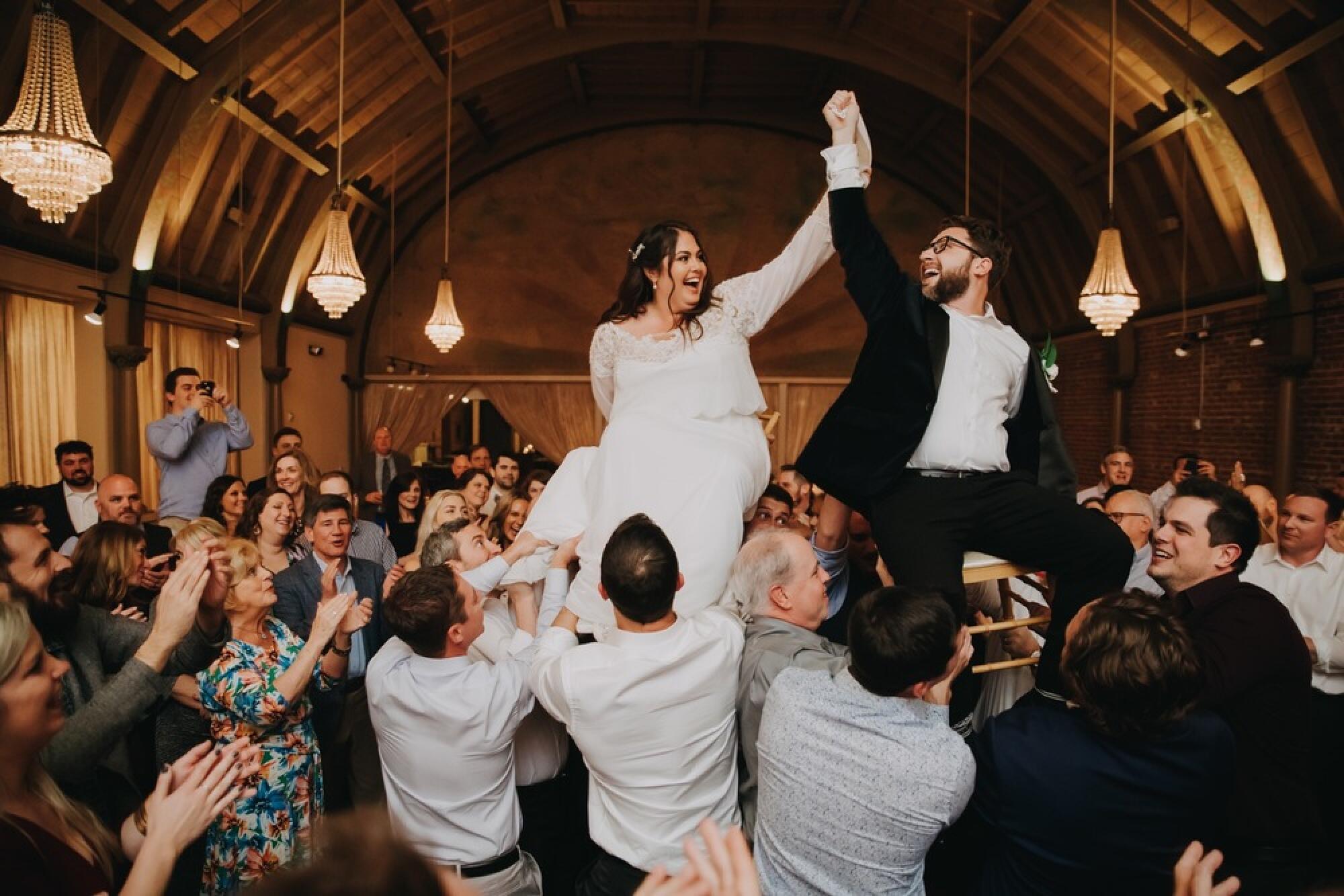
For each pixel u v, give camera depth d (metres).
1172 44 6.93
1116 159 8.84
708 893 0.81
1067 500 1.72
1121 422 10.25
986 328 1.82
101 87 6.31
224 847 2.17
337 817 0.55
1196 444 8.77
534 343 12.59
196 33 6.75
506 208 12.62
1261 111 6.84
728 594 1.90
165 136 6.98
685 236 1.93
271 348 10.08
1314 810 1.83
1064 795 1.46
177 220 7.70
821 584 1.83
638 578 1.62
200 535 2.97
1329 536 2.94
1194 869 1.31
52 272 6.44
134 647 2.33
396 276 12.68
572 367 12.57
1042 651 1.78
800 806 1.48
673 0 9.43
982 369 1.76
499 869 1.97
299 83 8.22
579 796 2.49
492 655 2.21
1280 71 6.35
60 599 2.14
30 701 1.28
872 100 11.43
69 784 1.77
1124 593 1.56
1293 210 6.94
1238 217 7.80
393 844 0.53
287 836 2.21
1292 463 7.23
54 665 1.33
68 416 6.80
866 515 1.88
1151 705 1.41
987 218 12.34
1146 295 9.77
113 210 6.97
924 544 1.68
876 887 1.46
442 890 0.52
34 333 6.47
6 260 6.01
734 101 12.27
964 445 1.72
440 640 1.93
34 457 6.44
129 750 2.69
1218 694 1.78
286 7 7.05
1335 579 2.82
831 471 1.84
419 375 12.45
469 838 1.95
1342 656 2.69
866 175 1.80
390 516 5.68
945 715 1.53
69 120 3.42
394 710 1.92
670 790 1.71
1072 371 11.56
